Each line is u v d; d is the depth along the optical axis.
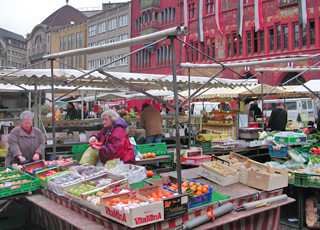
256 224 4.64
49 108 14.50
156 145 8.26
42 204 4.59
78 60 58.97
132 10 45.44
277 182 4.93
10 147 6.44
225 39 30.91
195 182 4.76
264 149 9.95
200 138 11.50
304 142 7.49
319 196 5.79
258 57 28.33
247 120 9.98
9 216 5.56
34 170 5.54
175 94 4.04
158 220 3.61
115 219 3.57
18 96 13.48
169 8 38.28
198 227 3.81
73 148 7.52
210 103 22.22
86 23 57.34
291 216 6.27
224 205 4.25
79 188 4.49
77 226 3.78
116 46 4.87
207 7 33.06
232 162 5.99
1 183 5.15
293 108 20.89
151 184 4.66
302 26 25.44
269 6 27.41
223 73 30.72
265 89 13.35
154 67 40.25
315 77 24.38
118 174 4.86
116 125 5.85
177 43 35.88
